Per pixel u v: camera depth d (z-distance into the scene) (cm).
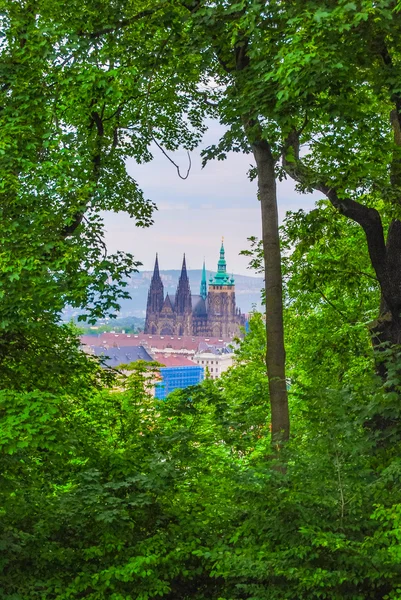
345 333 2322
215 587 1158
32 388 1667
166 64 1683
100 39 1742
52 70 1662
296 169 1653
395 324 1625
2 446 1005
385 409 1178
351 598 984
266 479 1106
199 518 1196
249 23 1415
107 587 1073
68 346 1789
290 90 1340
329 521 1051
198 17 1549
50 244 1524
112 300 1786
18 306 1492
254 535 1099
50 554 1099
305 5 1409
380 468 1188
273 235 1544
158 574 1091
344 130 1611
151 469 1200
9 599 1007
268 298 1529
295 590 1010
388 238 1653
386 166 1683
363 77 1519
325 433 1108
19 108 1574
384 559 945
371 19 1373
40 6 1675
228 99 1619
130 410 1551
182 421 1440
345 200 1641
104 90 1669
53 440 1072
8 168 1515
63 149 1570
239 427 1441
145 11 1695
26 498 1188
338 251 2748
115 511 1102
